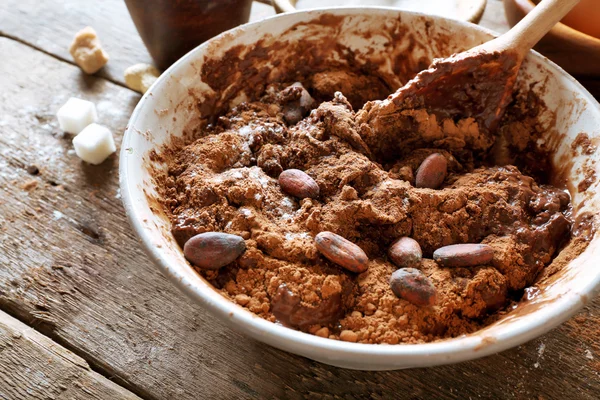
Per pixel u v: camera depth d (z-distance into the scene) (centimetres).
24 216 41
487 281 33
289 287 32
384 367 29
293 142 38
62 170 43
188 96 39
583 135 36
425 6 48
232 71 40
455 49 40
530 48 38
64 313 37
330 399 34
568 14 43
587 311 36
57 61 49
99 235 40
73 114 44
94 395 34
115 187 42
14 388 34
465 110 39
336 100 39
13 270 38
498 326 30
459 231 35
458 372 34
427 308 32
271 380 34
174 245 34
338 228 34
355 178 36
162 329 36
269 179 36
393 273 33
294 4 50
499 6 53
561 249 35
